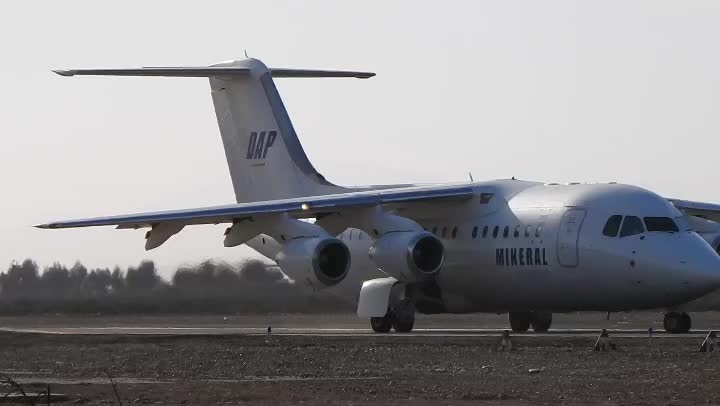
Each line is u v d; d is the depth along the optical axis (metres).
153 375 73.56
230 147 138.38
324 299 154.50
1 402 58.53
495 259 115.06
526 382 64.56
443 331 120.81
